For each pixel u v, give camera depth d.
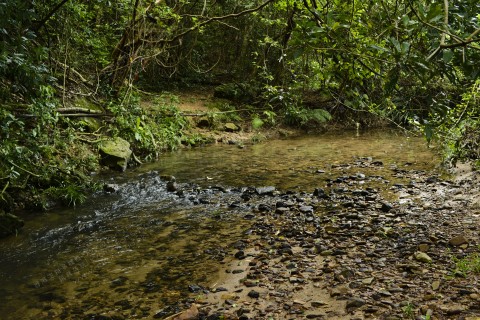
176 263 4.54
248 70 16.25
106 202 6.60
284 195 6.85
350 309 3.39
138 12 10.36
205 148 11.25
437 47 2.62
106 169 8.41
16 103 7.13
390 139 12.22
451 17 2.75
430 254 4.26
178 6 12.46
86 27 9.77
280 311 3.50
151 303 3.77
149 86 14.59
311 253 4.57
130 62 10.42
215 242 5.05
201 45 15.97
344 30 3.10
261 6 6.03
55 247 4.99
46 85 6.90
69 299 3.88
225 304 3.67
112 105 9.90
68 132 7.97
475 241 4.49
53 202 6.41
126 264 4.55
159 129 10.95
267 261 4.45
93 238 5.24
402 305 3.35
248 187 7.34
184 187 7.39
